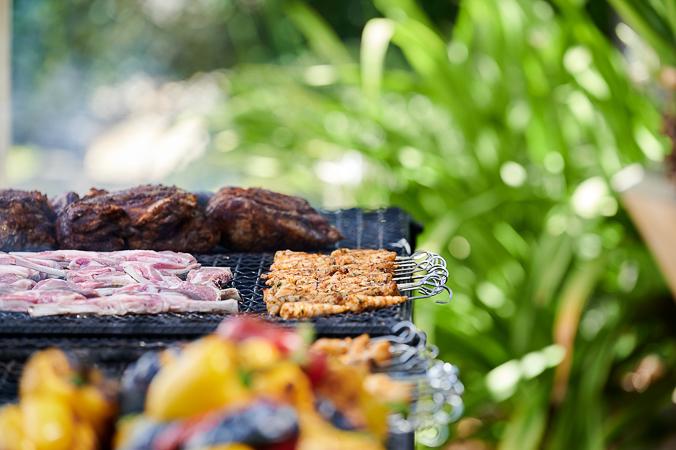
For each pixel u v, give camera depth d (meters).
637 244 3.88
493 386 3.64
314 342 1.76
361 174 4.34
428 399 1.37
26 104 6.83
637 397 3.89
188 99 7.12
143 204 2.50
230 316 1.92
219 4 7.29
